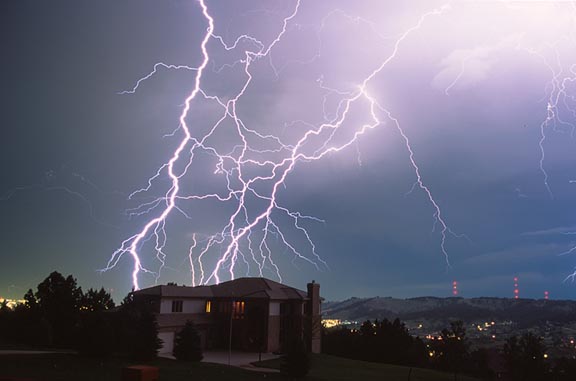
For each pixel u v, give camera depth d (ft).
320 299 147.43
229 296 137.08
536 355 130.93
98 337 88.43
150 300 125.80
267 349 129.18
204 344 131.85
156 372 54.24
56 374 69.31
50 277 125.18
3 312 126.52
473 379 117.29
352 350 156.97
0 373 65.87
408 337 159.84
